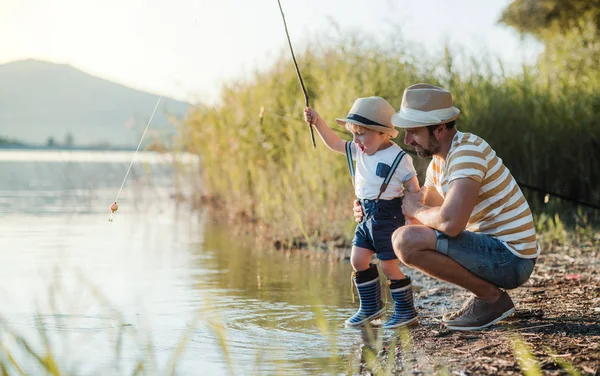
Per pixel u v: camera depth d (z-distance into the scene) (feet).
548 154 32.58
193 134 44.24
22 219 34.58
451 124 14.48
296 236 28.35
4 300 18.02
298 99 34.24
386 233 15.47
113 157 95.91
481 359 12.67
